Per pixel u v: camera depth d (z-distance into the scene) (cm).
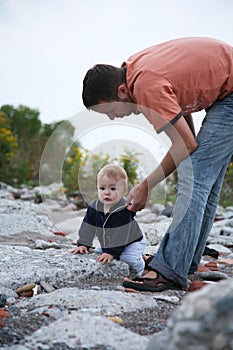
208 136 304
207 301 162
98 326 220
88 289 298
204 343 157
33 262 340
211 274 338
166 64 293
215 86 300
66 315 243
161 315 252
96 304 260
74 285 314
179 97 293
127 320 241
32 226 568
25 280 306
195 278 342
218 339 155
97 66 304
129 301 264
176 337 162
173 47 303
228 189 888
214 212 332
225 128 305
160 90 283
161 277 299
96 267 332
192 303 165
